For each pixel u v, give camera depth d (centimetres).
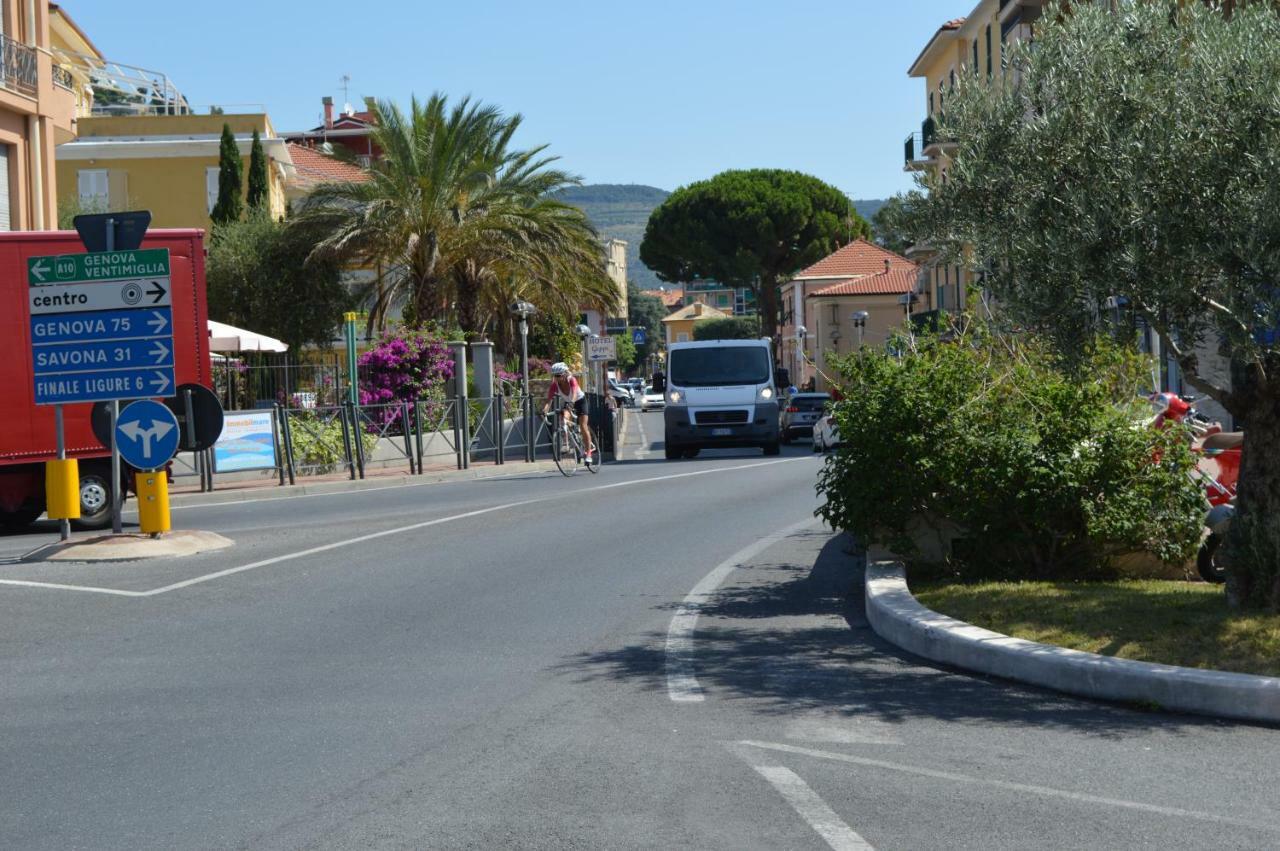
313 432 2677
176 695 766
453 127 3912
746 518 1648
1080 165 830
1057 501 1003
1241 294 739
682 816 527
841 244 8756
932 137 974
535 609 1038
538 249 3956
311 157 6806
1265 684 670
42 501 1819
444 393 3381
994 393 1044
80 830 524
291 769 605
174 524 1784
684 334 17600
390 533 1530
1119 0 914
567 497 1959
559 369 2578
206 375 1842
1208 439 1135
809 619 975
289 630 968
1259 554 827
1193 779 575
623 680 784
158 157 5500
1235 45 811
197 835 514
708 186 7819
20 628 991
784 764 601
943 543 1082
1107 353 1042
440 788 569
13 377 1764
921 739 646
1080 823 517
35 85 2994
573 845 494
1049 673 747
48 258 1429
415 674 811
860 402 1069
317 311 4531
